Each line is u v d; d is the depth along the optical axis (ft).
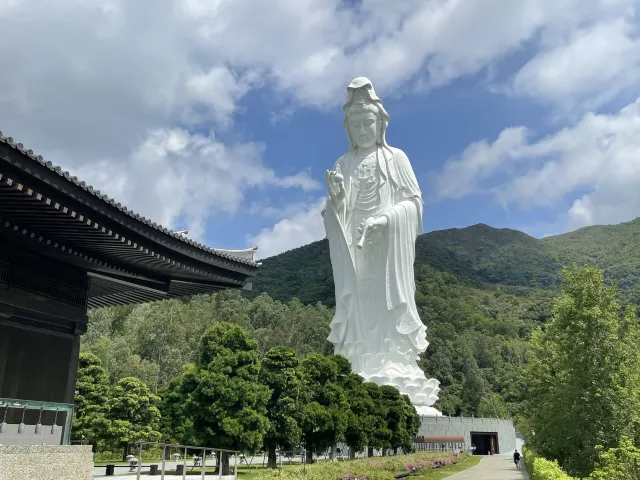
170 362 238.68
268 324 365.40
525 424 172.24
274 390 103.60
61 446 47.19
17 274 56.44
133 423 139.03
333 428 109.19
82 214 49.52
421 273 601.62
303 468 82.02
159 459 148.46
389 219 215.10
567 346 88.53
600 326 85.51
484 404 338.75
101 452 151.02
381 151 229.45
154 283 73.51
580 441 85.35
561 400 91.50
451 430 220.64
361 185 224.53
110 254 61.46
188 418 96.32
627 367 87.66
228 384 94.07
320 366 116.37
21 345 57.31
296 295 549.54
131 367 200.03
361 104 229.04
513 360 446.60
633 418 82.07
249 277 72.95
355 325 216.13
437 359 381.40
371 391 134.72
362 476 90.27
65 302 62.64
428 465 142.10
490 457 217.15
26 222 51.11
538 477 76.18
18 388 56.34
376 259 217.36
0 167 41.11
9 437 46.91
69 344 63.57
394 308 211.82
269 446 102.01
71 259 61.41
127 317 263.29
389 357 208.74
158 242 58.59
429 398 211.61
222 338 100.22
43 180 43.73
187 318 303.48
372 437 125.49
